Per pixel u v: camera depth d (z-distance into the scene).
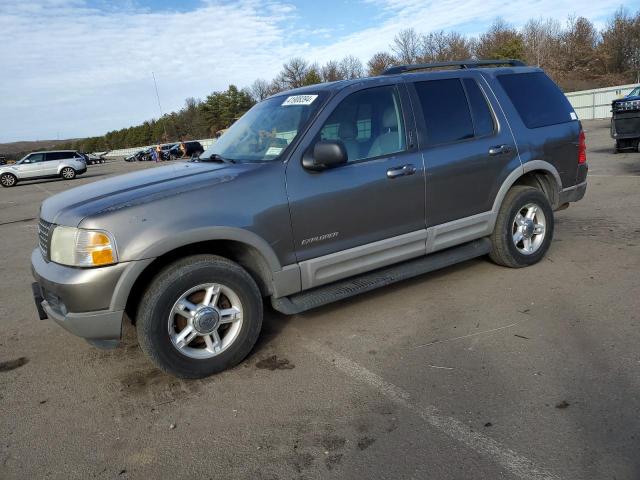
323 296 3.85
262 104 4.68
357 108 4.04
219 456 2.68
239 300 3.52
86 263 3.12
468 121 4.59
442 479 2.37
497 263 5.13
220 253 3.70
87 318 3.16
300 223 3.69
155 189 3.39
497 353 3.48
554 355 3.38
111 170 40.72
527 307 4.18
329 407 3.03
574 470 2.35
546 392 2.97
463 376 3.23
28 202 17.31
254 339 3.61
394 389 3.16
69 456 2.78
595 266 4.98
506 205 4.84
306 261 3.76
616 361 3.23
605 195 8.41
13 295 5.86
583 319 3.86
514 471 2.38
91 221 3.12
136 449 2.80
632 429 2.58
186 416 3.07
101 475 2.62
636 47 55.84
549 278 4.78
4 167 28.28
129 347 4.12
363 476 2.44
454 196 4.45
